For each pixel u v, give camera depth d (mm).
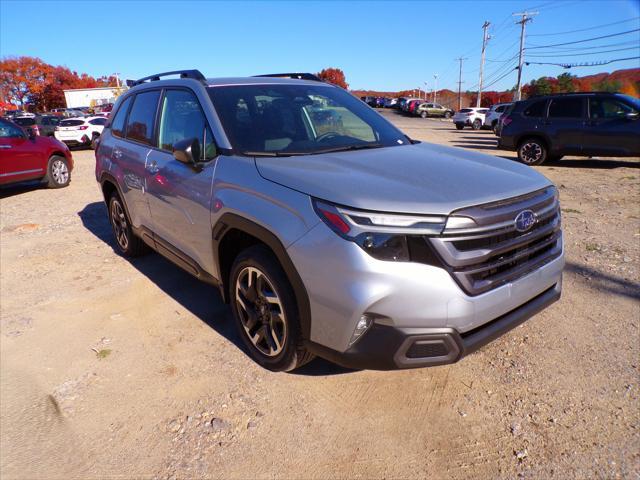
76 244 5836
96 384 3010
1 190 9984
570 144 11438
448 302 2250
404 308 2238
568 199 7688
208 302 4074
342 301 2303
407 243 2240
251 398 2795
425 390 2816
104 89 50562
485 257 2334
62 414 2750
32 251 5625
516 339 3307
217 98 3379
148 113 4188
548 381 2844
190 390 2898
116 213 5125
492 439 2426
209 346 3373
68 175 10234
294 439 2471
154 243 4199
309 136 3338
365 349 2332
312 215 2410
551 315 3615
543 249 2762
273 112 3410
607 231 5719
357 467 2285
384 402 2725
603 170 11109
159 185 3768
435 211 2244
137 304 4086
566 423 2506
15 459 2434
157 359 3248
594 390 2748
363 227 2254
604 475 2180
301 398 2779
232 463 2336
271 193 2639
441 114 52281
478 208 2336
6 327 3791
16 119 21797
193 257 3520
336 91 4082
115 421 2672
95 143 5340
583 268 4516
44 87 82062
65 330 3707
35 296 4352
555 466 2240
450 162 2979
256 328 3072
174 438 2520
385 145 3465
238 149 3078
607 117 11000
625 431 2430
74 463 2389
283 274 2658
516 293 2514
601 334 3324
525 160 12180
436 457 2328
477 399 2723
